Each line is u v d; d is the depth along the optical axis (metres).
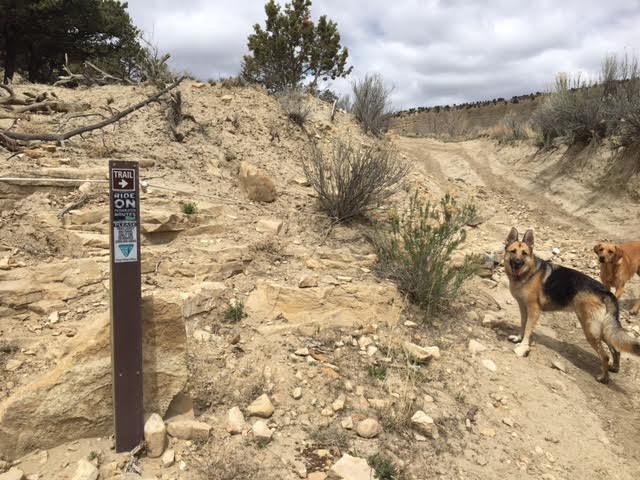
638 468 1.98
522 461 1.90
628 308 3.47
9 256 2.47
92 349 1.63
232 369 2.06
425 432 1.92
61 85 6.39
